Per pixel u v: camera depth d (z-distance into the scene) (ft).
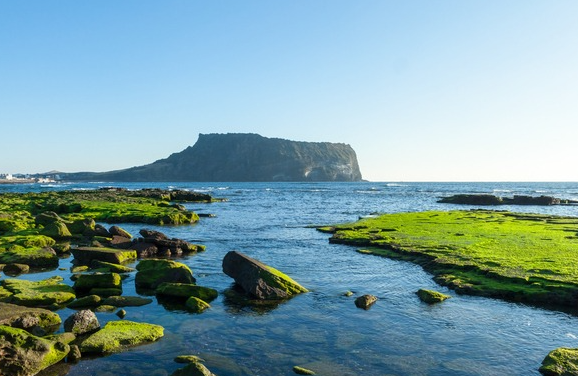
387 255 102.01
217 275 84.89
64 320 56.65
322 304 65.26
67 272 86.94
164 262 79.41
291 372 42.80
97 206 221.46
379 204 326.44
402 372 42.91
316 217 213.87
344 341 50.75
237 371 42.93
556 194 521.65
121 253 96.84
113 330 50.98
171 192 376.48
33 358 42.50
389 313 60.85
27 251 99.76
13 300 62.49
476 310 61.77
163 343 49.98
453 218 176.04
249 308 63.46
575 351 45.06
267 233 149.48
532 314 59.98
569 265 79.46
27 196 301.43
